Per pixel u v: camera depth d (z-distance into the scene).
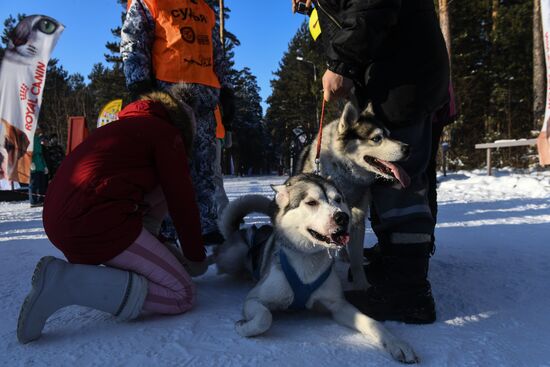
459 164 15.91
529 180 9.41
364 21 1.96
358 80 2.43
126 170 2.05
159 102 2.38
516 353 1.69
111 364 1.62
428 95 2.17
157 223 2.61
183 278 2.19
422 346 1.77
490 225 4.84
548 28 8.36
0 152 8.09
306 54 36.41
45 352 1.74
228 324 2.03
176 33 3.43
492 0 21.73
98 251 1.96
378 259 2.95
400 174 2.19
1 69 8.05
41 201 10.35
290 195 2.15
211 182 3.84
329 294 2.10
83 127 9.13
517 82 20.52
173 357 1.68
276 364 1.61
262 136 58.59
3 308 2.31
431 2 2.23
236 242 2.88
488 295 2.41
